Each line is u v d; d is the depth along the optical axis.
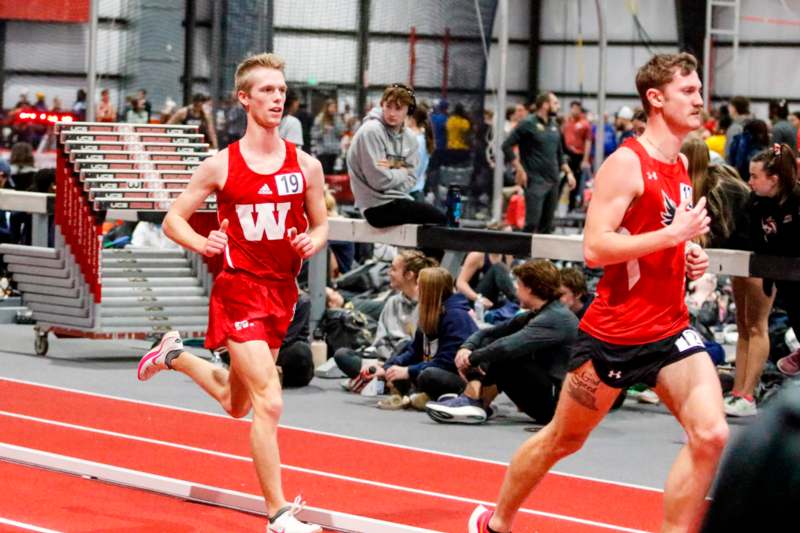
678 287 5.43
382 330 11.66
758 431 1.70
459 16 21.00
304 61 21.25
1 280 16.44
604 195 5.42
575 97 37.56
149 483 7.41
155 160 12.68
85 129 12.55
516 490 5.81
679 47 35.53
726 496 1.69
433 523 6.85
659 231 5.20
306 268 14.73
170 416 10.02
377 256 15.34
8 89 27.61
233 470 8.09
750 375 10.38
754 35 34.56
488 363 10.13
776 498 1.65
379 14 21.27
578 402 5.55
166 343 7.10
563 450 5.69
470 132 20.33
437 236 11.60
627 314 5.38
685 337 5.38
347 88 21.36
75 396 10.82
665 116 5.48
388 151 11.78
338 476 8.06
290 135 15.42
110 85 23.81
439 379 10.45
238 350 6.45
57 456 7.85
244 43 19.75
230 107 19.47
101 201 12.34
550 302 10.03
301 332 11.95
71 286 12.68
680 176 5.57
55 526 6.57
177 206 6.54
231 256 6.54
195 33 20.86
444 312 10.62
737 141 17.03
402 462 8.59
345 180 20.41
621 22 37.00
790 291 9.88
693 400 5.27
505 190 20.77
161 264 13.08
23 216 16.31
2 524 6.55
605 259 5.32
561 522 7.01
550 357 10.04
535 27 37.84
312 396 11.34
